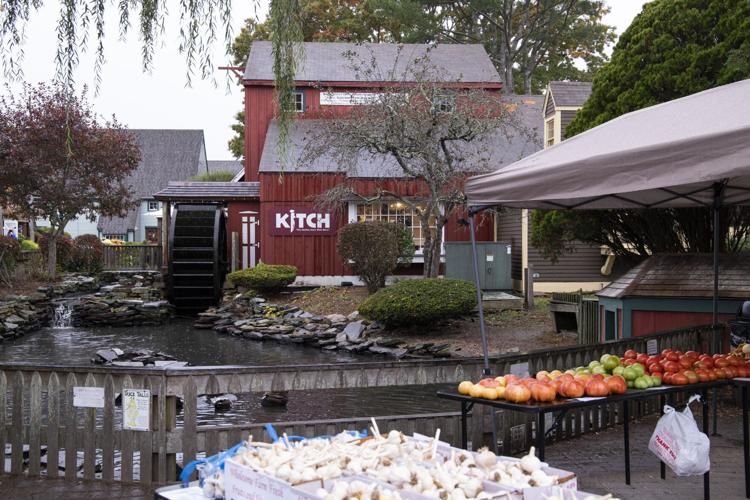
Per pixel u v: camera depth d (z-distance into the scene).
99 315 20.75
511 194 5.88
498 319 17.75
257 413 9.43
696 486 5.48
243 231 24.86
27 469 5.96
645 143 5.24
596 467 6.03
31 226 32.59
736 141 4.75
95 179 25.25
